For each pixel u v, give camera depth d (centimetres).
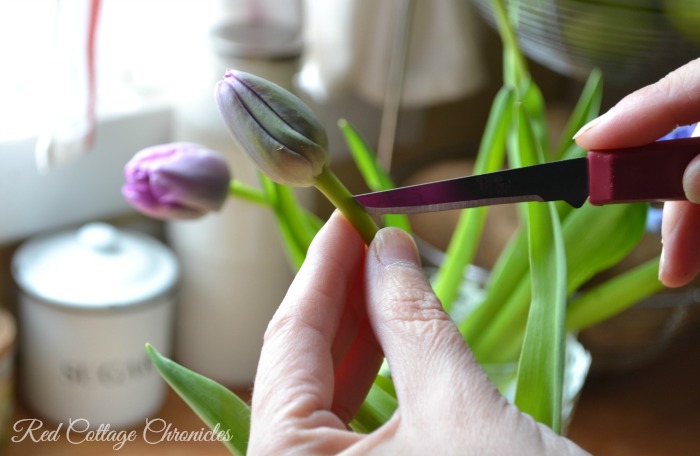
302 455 32
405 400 33
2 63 77
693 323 83
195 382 40
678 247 46
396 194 37
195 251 82
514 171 37
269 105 35
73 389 75
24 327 76
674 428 78
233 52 73
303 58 77
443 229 86
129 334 74
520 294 56
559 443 32
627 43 64
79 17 69
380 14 83
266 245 81
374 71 85
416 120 99
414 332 35
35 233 80
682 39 63
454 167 91
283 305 37
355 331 40
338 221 39
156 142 84
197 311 84
